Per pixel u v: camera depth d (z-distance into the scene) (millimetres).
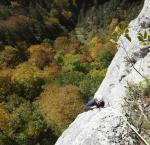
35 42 153500
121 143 8188
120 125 8648
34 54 115125
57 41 142625
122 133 8422
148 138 8125
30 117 58156
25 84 79750
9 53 113562
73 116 61406
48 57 113375
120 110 10148
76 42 147250
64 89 69750
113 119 8898
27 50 126875
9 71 95125
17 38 145500
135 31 20094
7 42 141250
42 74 87750
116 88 17469
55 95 69000
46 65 108500
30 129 54594
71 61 99125
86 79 79312
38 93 79312
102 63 94375
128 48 19531
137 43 18797
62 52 123562
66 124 59500
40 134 55000
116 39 6379
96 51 106312
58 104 64188
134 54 18734
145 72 15547
